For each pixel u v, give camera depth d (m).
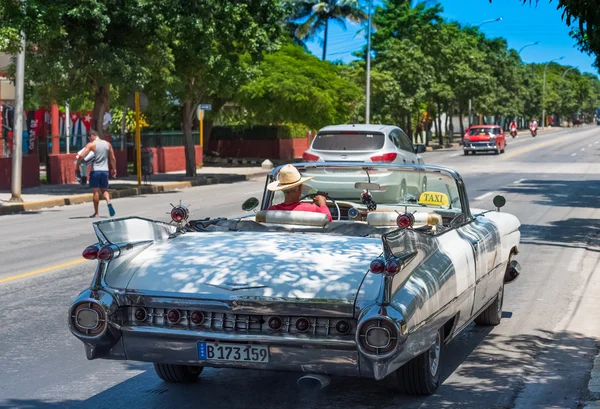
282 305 4.90
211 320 5.04
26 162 27.27
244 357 4.96
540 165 41.56
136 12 24.88
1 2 20.20
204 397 5.86
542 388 6.04
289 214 6.35
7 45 20.14
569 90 162.00
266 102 39.97
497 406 5.62
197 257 5.48
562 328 8.01
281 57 41.28
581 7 8.01
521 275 10.92
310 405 5.64
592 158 48.00
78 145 30.62
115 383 6.23
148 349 5.15
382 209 7.54
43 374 6.46
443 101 67.56
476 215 7.54
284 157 48.41
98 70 24.59
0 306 8.91
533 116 132.75
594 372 6.39
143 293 5.13
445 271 5.61
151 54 26.64
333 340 4.82
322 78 41.09
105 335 5.14
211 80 29.78
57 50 24.70
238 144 48.47
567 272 11.15
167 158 37.38
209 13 27.33
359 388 5.99
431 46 65.12
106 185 19.05
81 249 13.48
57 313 8.58
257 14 29.78
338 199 7.88
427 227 5.98
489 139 53.38
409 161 19.11
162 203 22.62
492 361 6.81
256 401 5.74
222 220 6.57
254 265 5.29
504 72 92.50
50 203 22.41
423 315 5.08
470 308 6.49
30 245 14.13
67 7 23.44
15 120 22.02
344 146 18.19
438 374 5.91
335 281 5.04
